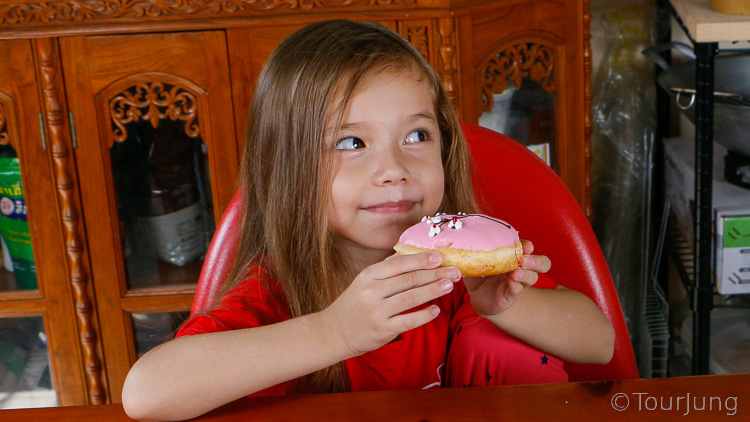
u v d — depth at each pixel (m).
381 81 0.98
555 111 1.98
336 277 1.07
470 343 1.13
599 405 0.80
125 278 1.99
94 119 1.88
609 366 1.15
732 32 1.62
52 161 1.90
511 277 0.86
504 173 1.19
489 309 0.93
